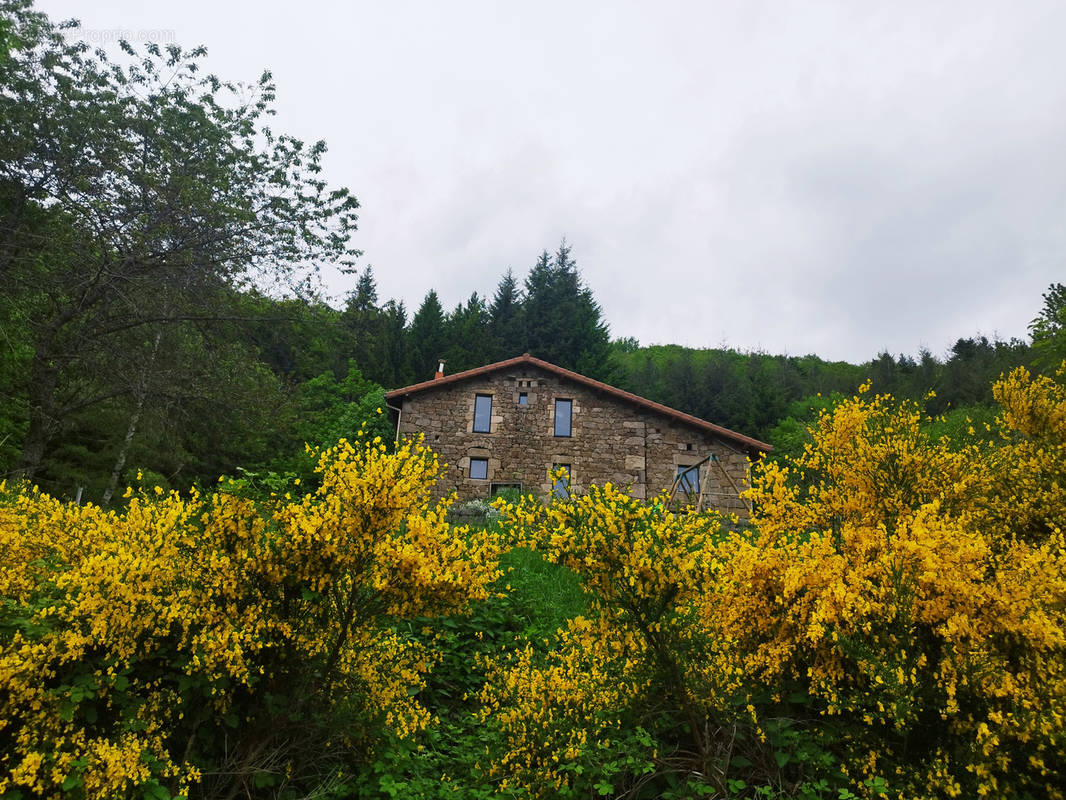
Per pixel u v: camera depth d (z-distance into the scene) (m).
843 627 3.09
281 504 3.54
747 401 35.97
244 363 13.90
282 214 13.86
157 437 13.86
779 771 3.04
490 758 3.48
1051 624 2.73
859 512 3.94
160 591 3.07
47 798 2.53
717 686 3.26
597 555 3.34
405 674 3.72
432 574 3.36
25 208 11.66
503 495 15.71
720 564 3.38
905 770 2.83
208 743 3.09
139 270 11.76
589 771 3.06
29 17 11.32
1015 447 4.59
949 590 2.94
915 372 46.97
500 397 17.42
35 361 11.09
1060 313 15.88
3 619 2.71
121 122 11.88
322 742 3.43
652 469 16.97
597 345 34.81
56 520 3.47
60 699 2.61
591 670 3.61
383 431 22.52
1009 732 2.58
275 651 3.31
